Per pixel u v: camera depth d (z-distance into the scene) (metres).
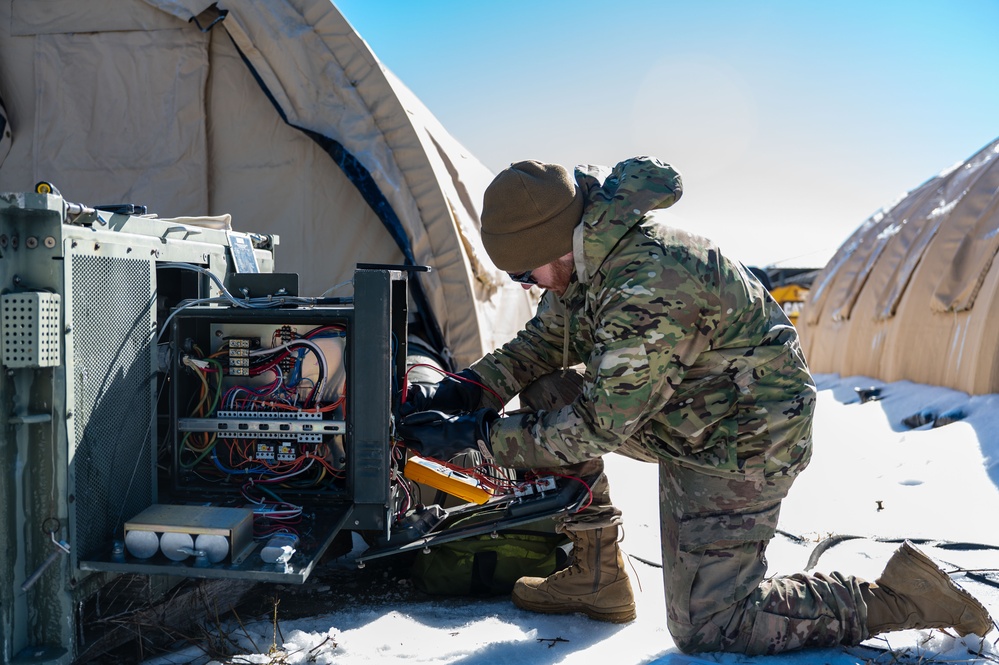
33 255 1.70
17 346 1.66
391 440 2.11
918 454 4.66
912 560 1.99
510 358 2.42
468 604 2.40
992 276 6.01
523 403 2.37
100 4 4.75
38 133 4.77
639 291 1.84
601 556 2.25
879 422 6.22
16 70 4.82
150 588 1.95
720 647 1.97
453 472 2.12
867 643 2.07
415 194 4.50
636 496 3.65
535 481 2.24
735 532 1.94
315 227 4.70
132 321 2.00
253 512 1.98
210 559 1.75
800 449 1.98
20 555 1.72
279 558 1.73
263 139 4.74
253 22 4.50
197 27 4.66
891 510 3.50
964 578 2.58
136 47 4.74
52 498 1.73
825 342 10.62
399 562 2.75
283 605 2.35
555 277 2.08
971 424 5.09
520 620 2.26
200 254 2.40
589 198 2.00
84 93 4.76
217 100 4.76
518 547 2.46
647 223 1.97
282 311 2.11
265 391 2.15
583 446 1.89
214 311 2.11
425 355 3.99
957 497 3.71
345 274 4.68
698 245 1.97
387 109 4.50
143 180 4.72
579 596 2.26
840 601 1.98
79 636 1.79
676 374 1.93
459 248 4.49
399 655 1.97
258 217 4.73
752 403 1.97
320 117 4.54
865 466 4.47
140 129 4.73
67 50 4.76
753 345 1.98
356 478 2.07
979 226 6.89
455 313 4.53
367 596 2.44
